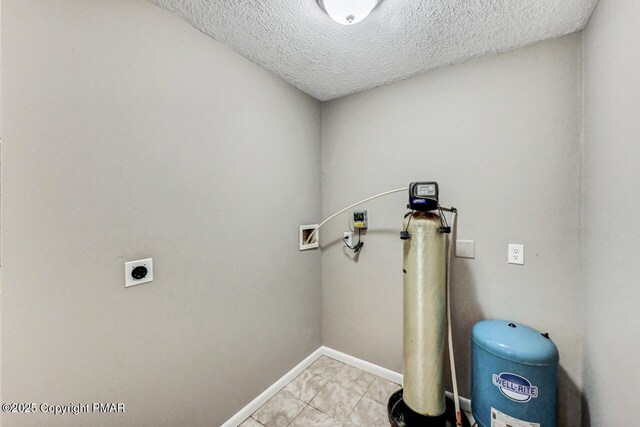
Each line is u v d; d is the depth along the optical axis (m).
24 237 0.81
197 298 1.30
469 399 1.57
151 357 1.12
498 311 1.49
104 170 0.98
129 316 1.05
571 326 1.32
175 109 1.20
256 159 1.61
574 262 1.31
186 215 1.25
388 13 1.18
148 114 1.10
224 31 1.31
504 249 1.47
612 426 0.98
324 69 1.67
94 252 0.95
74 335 0.91
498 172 1.48
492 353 1.20
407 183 1.77
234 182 1.48
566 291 1.32
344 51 1.48
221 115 1.41
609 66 1.00
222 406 1.42
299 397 1.70
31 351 0.83
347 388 1.78
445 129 1.64
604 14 1.05
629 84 0.86
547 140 1.36
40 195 0.83
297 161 1.93
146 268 1.10
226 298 1.44
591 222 1.18
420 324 1.34
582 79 1.28
